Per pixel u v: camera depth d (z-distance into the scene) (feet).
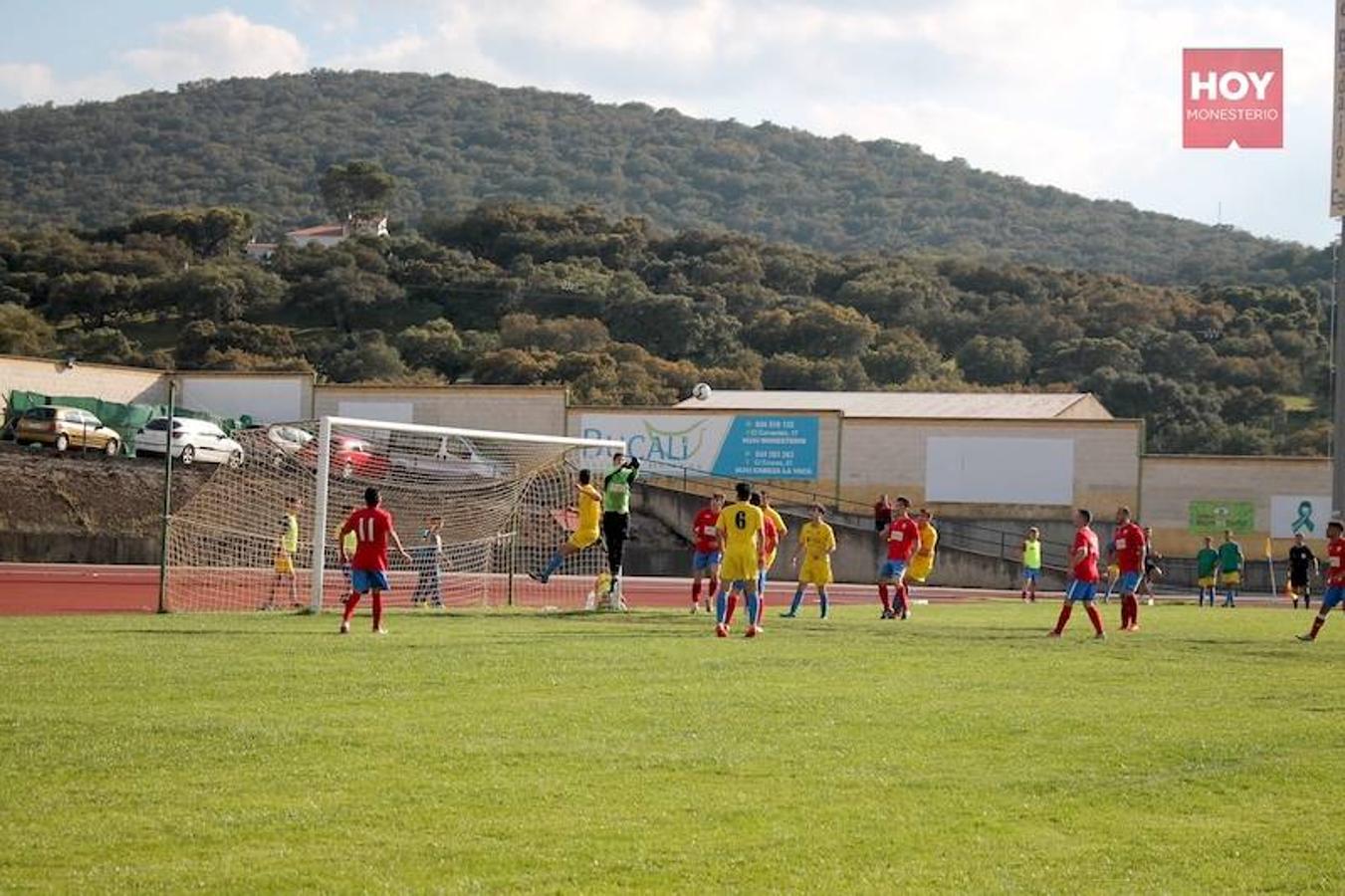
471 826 52.90
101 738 66.44
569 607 165.27
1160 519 301.22
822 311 554.46
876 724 75.51
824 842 52.08
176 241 631.15
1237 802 59.72
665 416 313.12
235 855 48.85
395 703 78.59
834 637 125.08
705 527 152.46
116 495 260.01
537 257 641.81
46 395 301.02
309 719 72.59
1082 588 131.03
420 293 572.51
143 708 74.69
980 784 61.87
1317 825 56.24
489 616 142.82
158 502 262.26
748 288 606.55
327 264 571.28
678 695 83.82
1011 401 348.38
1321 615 135.54
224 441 287.89
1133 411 490.49
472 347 510.99
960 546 303.48
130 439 298.15
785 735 71.56
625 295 558.97
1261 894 47.57
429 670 92.32
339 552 173.58
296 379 317.01
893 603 155.74
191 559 179.63
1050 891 47.26
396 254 604.08
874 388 505.66
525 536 200.13
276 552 166.71
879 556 276.62
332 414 316.81
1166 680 98.02
